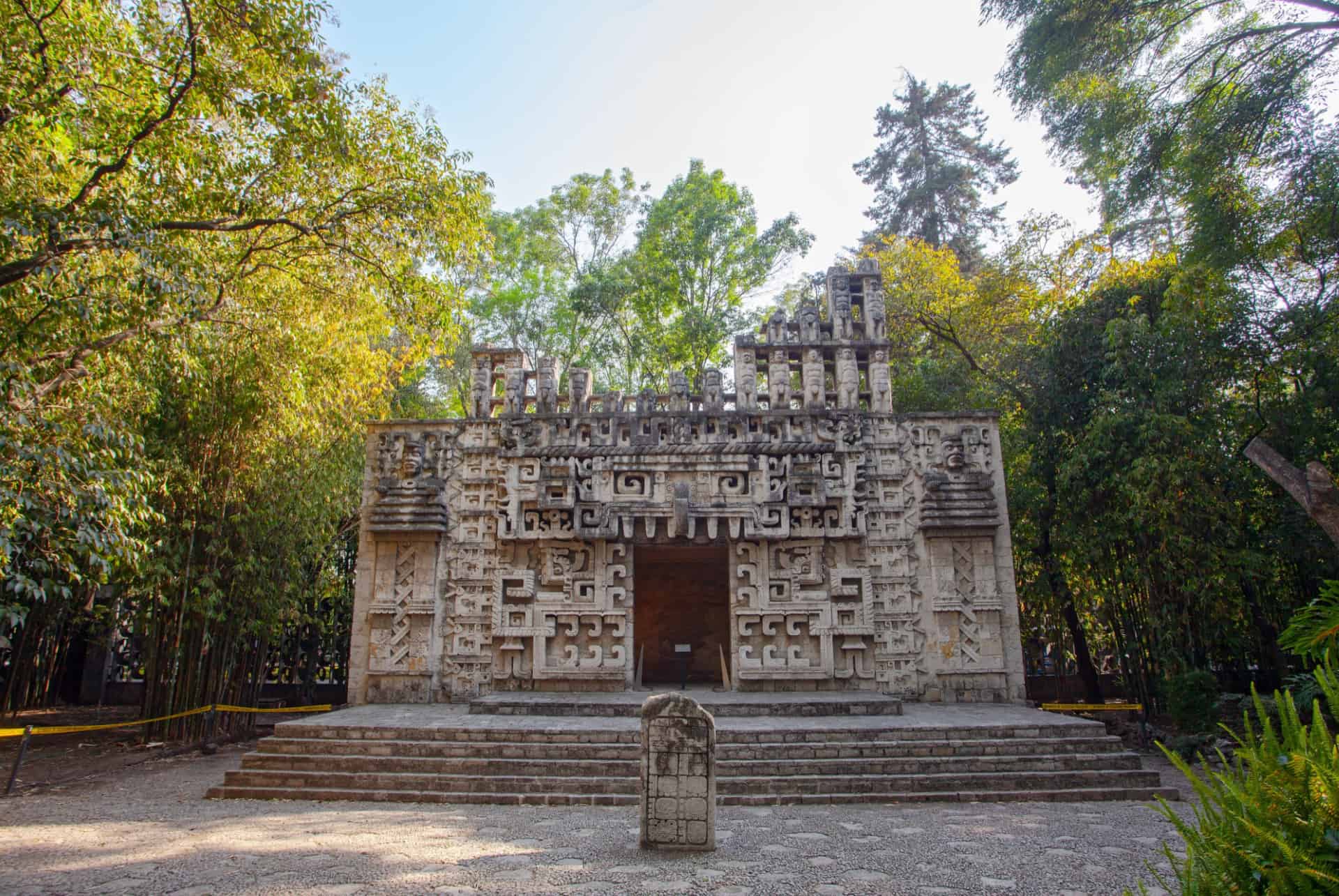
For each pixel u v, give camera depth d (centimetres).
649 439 1930
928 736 1337
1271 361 1855
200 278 1285
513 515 1880
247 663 1905
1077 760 1262
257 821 1044
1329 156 1506
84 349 1212
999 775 1226
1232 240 1603
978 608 1819
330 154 1420
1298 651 521
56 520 1069
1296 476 579
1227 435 1839
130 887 741
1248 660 2042
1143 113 1603
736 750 1290
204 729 1705
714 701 1612
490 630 1850
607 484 1902
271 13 1244
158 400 1595
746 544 1881
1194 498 1688
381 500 1900
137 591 1755
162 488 1527
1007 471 2258
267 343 1664
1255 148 1538
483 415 1977
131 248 1127
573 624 1839
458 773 1254
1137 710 1744
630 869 805
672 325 3111
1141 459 1712
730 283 3109
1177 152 1600
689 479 1905
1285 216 1605
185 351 1372
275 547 1850
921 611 1838
